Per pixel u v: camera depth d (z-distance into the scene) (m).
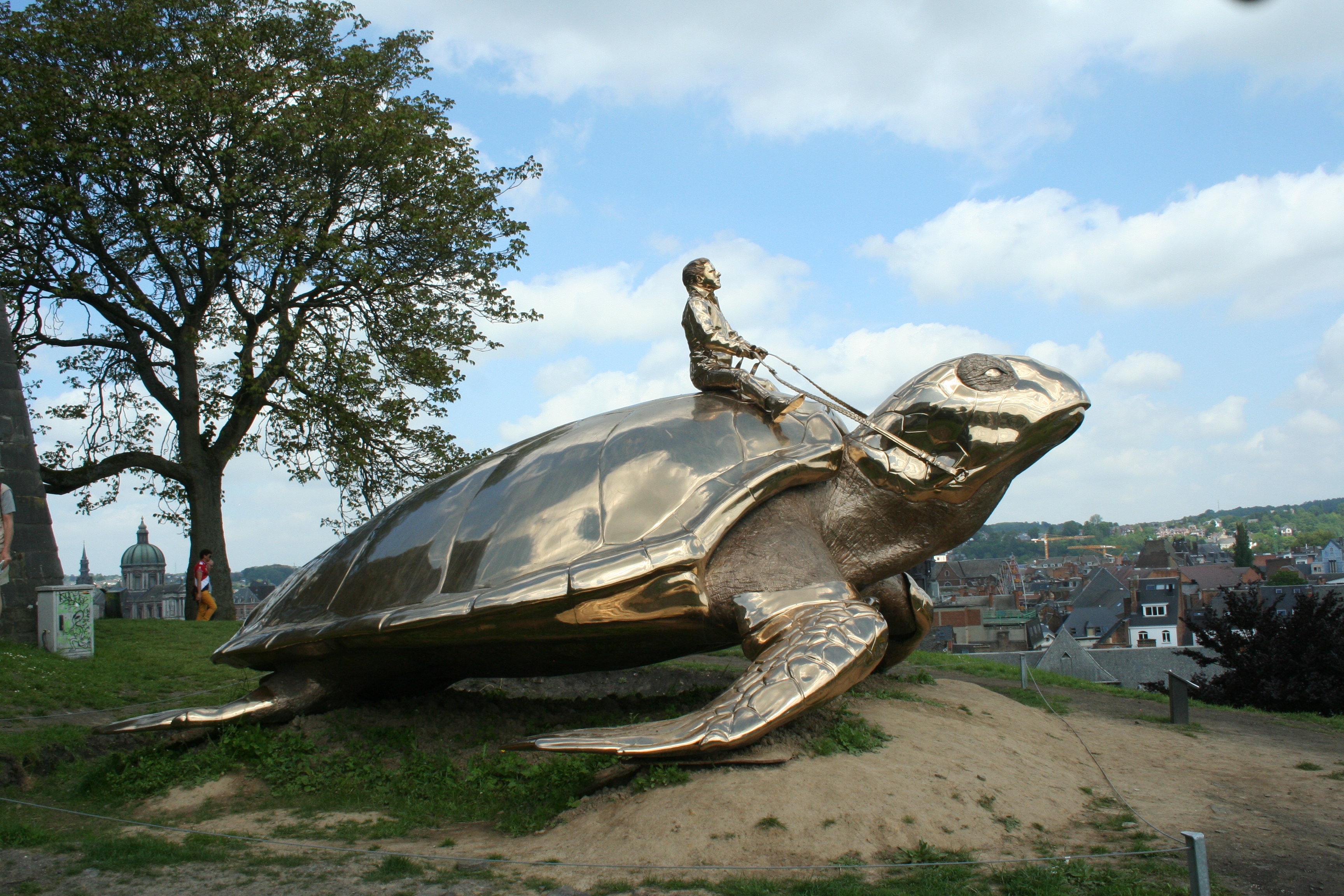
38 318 21.33
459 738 7.63
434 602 6.67
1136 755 7.99
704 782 5.71
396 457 22.59
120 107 18.84
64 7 19.00
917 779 5.90
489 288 22.91
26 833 5.50
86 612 12.17
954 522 7.48
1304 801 6.66
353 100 20.72
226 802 6.55
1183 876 4.97
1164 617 76.25
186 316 21.67
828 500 7.54
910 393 7.36
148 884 4.73
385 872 4.91
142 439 23.62
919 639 9.06
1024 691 11.50
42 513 13.27
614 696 8.71
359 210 21.95
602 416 8.12
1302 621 16.20
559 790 6.37
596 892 4.63
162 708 9.73
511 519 6.93
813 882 4.68
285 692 7.69
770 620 6.27
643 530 6.63
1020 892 4.59
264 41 21.64
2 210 18.34
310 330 22.05
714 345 7.80
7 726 8.38
